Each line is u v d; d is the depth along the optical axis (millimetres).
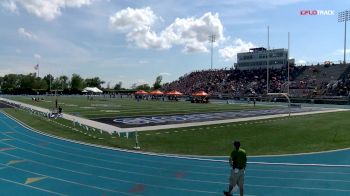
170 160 19391
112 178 15797
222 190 14070
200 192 13836
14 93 153625
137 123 35406
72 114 46000
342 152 21375
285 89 87562
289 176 15984
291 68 97125
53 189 14219
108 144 24016
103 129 30797
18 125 35531
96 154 20875
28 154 20828
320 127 32844
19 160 19234
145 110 53312
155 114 45906
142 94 103000
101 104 71000
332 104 70375
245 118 40812
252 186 14500
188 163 18688
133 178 15789
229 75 108562
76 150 22047
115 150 22078
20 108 60000
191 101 80000
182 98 100875
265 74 100500
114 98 108062
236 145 12711
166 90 118312
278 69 100750
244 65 117250
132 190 14102
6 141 25391
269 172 16688
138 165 18203
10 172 16781
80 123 34969
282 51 107125
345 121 38062
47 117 42188
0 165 18125
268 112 50375
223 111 51656
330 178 15625
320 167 17672
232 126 33125
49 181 15320
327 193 13531
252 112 50094
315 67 93312
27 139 26266
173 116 43031
